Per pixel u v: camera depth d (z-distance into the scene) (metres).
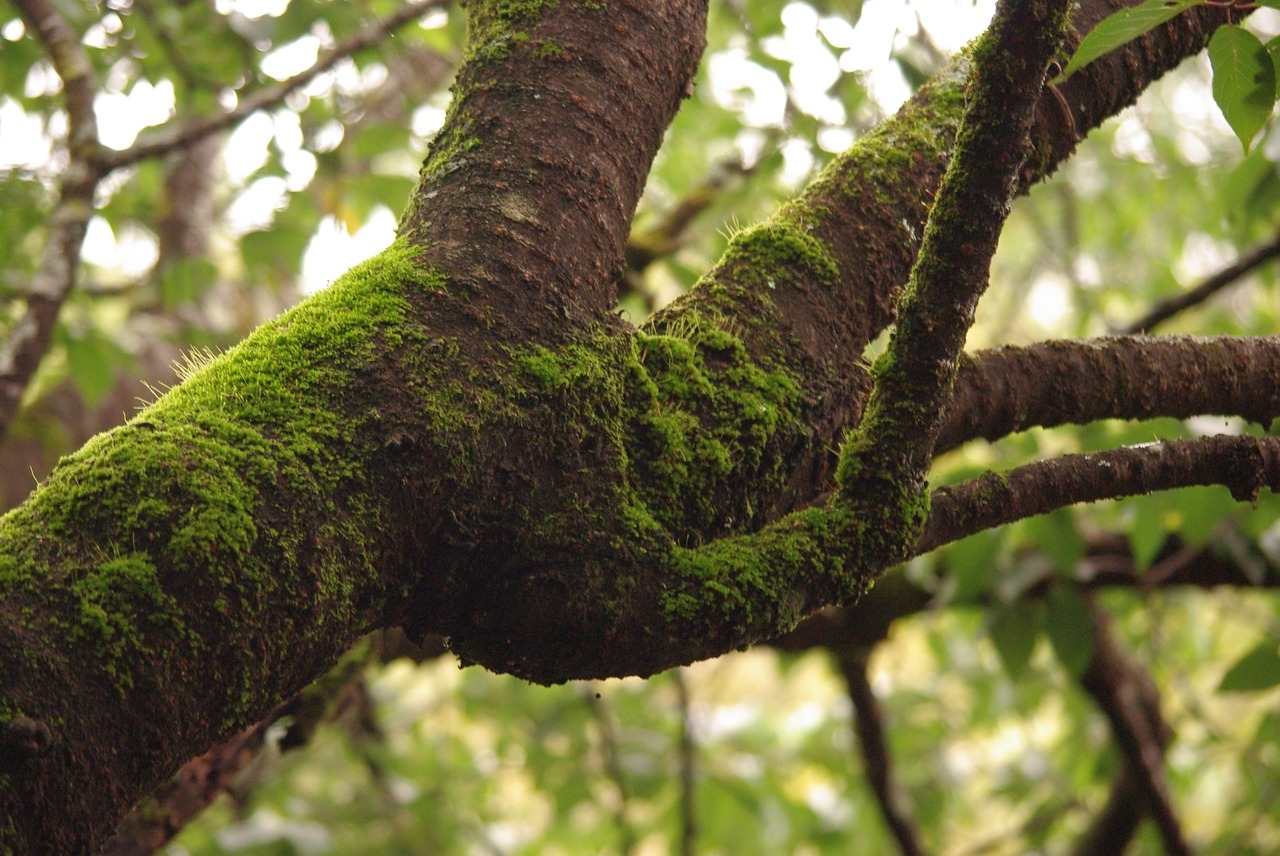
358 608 2.24
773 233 2.44
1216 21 2.57
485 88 2.38
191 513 2.19
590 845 5.95
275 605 2.20
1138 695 4.97
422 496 2.25
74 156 3.64
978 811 7.05
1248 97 2.35
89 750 2.15
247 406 2.24
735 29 5.13
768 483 2.38
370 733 5.24
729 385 2.38
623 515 2.30
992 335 6.23
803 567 2.32
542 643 2.29
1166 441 2.42
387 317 2.28
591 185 2.36
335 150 4.42
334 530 2.22
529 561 2.28
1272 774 5.07
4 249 4.20
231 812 4.99
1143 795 4.73
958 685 6.42
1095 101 2.53
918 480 2.34
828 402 2.41
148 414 2.24
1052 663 5.65
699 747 5.66
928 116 2.51
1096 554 4.20
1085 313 5.58
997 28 2.26
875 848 5.96
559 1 2.42
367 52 4.42
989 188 2.29
